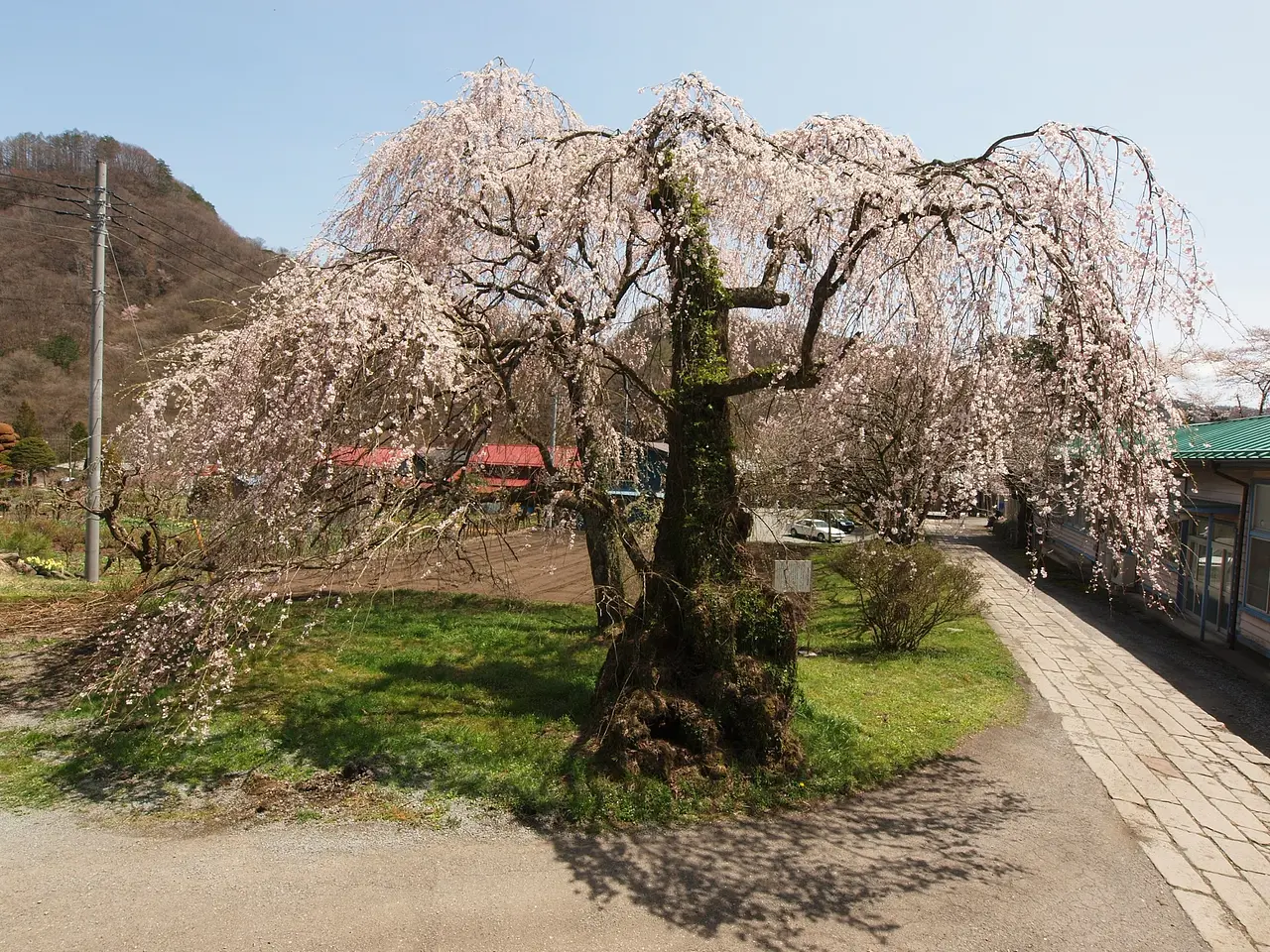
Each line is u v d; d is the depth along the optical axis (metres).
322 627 9.70
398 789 5.05
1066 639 11.27
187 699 5.45
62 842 4.28
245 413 4.77
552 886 4.04
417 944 3.48
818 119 6.56
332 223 7.61
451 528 5.98
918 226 5.80
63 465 23.95
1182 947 3.74
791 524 14.19
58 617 9.84
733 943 3.62
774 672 5.64
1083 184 5.24
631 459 9.83
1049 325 5.25
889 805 5.23
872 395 8.38
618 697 5.70
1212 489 12.19
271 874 4.01
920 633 9.77
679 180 6.05
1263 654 10.31
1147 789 5.75
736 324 8.97
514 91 7.54
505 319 7.80
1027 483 7.51
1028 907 4.04
